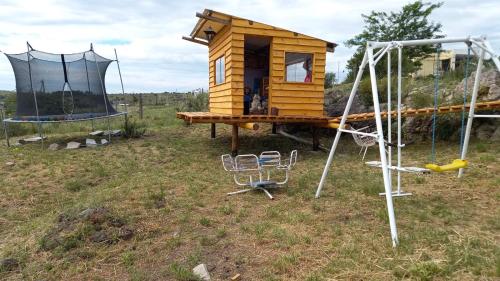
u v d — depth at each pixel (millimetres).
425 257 3342
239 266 3371
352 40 24656
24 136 12156
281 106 9539
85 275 3348
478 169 6320
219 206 5113
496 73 9078
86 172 7383
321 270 3209
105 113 11875
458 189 5473
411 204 4887
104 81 12102
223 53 9922
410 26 23094
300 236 3934
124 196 5508
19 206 5551
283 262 3316
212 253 3650
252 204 5176
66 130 13125
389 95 5062
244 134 11836
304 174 6930
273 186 5754
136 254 3670
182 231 4223
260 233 4047
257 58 12617
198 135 11797
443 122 9188
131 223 4375
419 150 8523
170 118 15961
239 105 9227
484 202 4871
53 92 11156
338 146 10094
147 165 7957
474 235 3812
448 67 15406
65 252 3732
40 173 7293
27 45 10156
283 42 9383
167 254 3660
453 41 4707
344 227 4180
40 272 3416
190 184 6246
